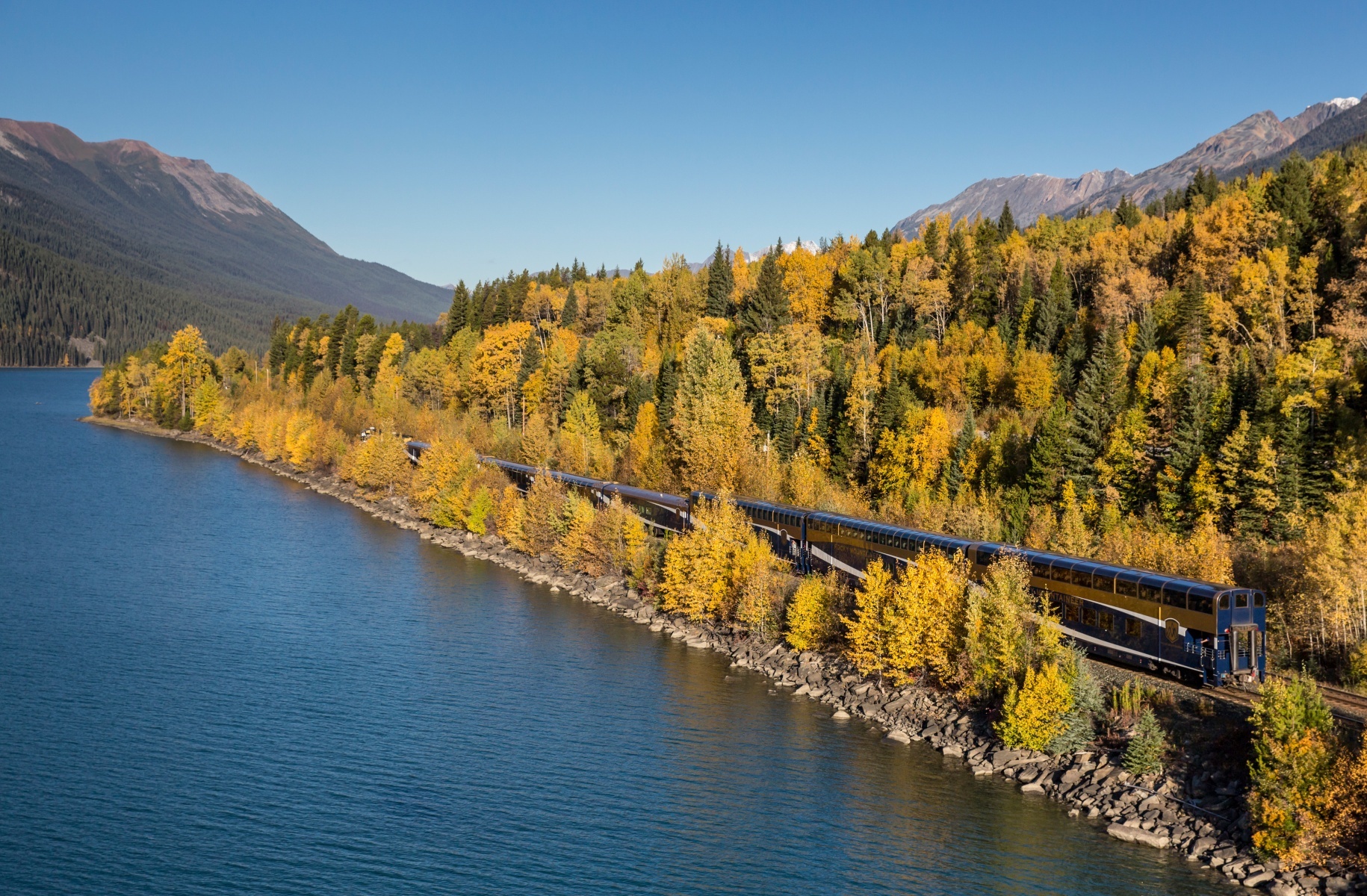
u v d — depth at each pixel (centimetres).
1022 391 13388
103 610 9525
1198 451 9694
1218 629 5866
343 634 9106
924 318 18225
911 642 7000
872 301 19312
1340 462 8800
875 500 11844
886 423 12531
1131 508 10044
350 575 11525
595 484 13375
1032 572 7219
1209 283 14600
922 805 5650
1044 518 9212
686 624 9438
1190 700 5816
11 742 6394
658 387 16188
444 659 8425
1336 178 14488
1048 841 5169
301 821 5509
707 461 12300
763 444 13638
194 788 5859
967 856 5056
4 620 9006
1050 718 5912
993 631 6531
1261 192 16850
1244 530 8844
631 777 6109
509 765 6275
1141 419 10456
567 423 16312
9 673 7631
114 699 7219
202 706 7169
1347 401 9806
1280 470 8881
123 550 12269
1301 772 4644
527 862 5097
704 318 19088
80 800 5669
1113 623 6562
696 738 6719
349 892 4803
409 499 15725
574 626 9562
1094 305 15638
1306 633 6988
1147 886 4681
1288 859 4581
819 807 5656
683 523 11325
